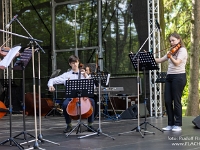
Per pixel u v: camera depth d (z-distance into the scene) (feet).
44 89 34.55
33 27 35.35
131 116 26.58
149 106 28.37
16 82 35.45
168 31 47.98
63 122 24.67
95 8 32.73
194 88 38.32
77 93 16.11
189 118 24.99
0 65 12.52
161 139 15.33
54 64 34.50
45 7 35.04
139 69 17.46
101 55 32.12
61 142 14.94
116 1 31.32
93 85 16.12
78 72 17.85
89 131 18.12
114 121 24.48
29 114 31.78
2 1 34.96
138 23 29.73
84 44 33.37
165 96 18.33
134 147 13.47
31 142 14.97
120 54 31.01
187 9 47.01
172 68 17.80
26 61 14.32
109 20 31.78
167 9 46.88
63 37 34.45
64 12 34.35
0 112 26.81
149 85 28.37
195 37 37.29
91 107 17.46
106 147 13.58
